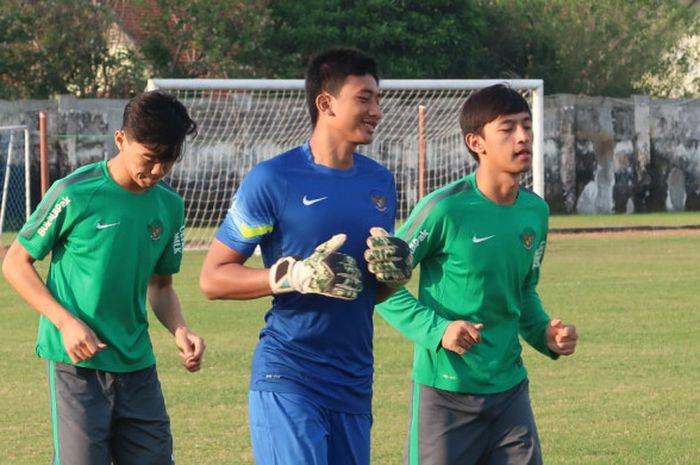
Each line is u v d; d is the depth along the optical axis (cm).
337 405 1069
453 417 1184
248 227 1073
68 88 6931
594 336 2730
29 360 2481
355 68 1072
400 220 5784
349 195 1080
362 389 1085
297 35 6938
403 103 5825
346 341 1073
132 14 7219
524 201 1220
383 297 1112
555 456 1681
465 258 1187
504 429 1195
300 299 1059
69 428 1180
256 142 5809
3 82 6844
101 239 1190
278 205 1071
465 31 7344
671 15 8356
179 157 1182
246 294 1053
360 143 1083
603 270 4134
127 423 1212
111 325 1198
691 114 7325
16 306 3328
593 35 8169
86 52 6888
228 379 2256
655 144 7256
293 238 1072
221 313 3131
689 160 7344
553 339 1223
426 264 1223
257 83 4528
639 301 3325
